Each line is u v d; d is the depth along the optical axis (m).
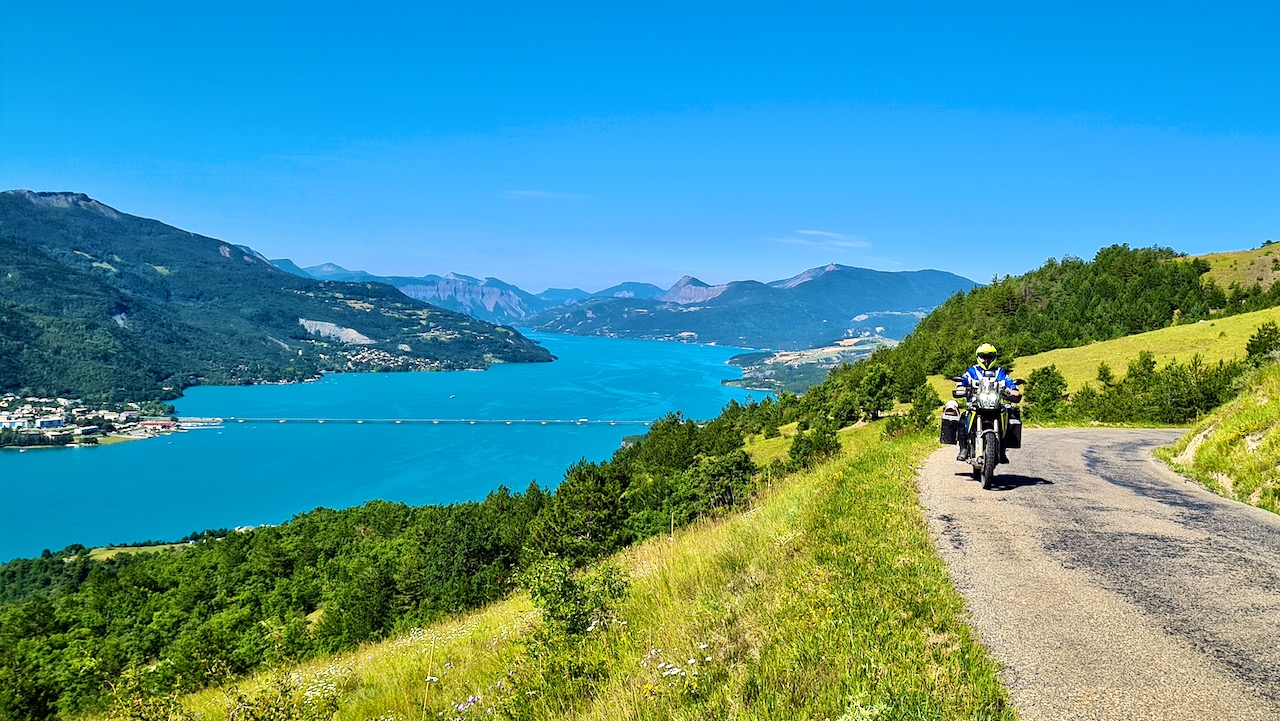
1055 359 101.44
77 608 67.50
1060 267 178.75
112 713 5.96
